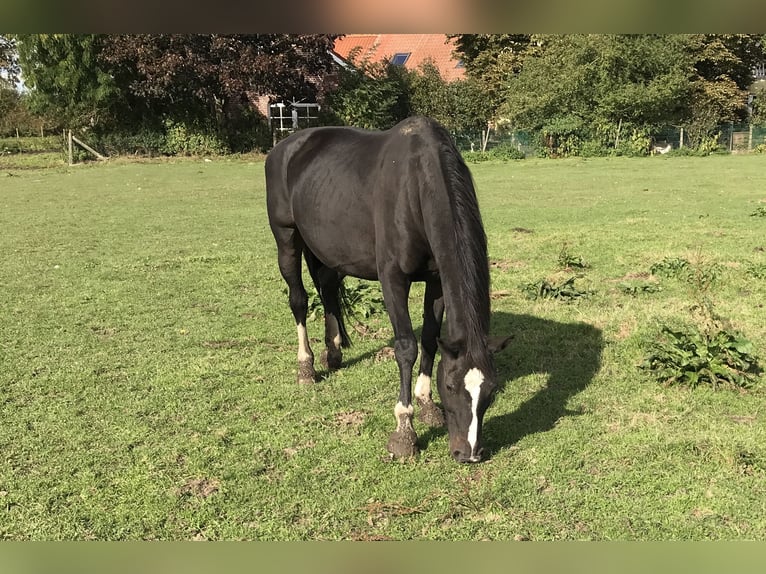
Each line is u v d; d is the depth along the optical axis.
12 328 6.29
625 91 29.44
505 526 3.23
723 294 6.84
